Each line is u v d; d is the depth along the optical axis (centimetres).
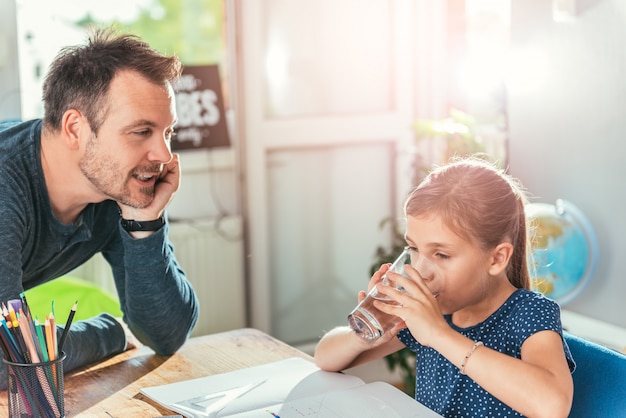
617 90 297
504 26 379
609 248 307
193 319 179
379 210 381
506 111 340
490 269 145
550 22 317
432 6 367
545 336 141
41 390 133
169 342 173
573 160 316
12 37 308
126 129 155
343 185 374
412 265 147
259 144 351
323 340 162
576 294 299
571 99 313
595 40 302
